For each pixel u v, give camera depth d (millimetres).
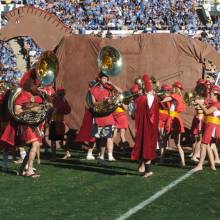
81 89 17328
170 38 17188
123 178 11398
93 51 17250
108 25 31766
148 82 11188
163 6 33250
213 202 9211
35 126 11352
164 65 17219
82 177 11492
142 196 9609
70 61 17469
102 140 13219
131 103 13250
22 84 11203
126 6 33344
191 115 17219
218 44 30469
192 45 17141
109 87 12711
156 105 11211
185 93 15484
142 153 11297
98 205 8906
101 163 13336
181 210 8641
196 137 14141
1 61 29844
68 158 14703
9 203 9062
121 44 17281
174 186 10523
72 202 9133
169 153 16031
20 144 11438
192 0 34312
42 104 11164
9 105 11016
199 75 17172
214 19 35094
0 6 31812
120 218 8070
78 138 14219
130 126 16859
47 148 15672
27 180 11133
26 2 34000
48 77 11484
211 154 12547
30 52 29859
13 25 18891
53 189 10203
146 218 8094
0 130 11938
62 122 14266
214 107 12211
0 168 12727
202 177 11555
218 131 12320
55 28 18750
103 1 33500
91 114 13094
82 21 32875
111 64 13016
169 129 13359
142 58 17234
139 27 31766
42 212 8445
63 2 33844
